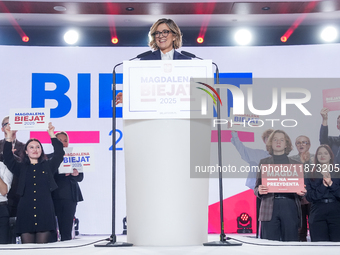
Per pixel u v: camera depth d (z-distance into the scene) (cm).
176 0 552
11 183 453
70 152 447
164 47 285
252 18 612
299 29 638
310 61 620
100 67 620
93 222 586
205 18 611
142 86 236
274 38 639
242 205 588
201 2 555
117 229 584
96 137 604
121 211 588
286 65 620
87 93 613
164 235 231
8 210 443
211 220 589
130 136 240
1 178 443
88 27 632
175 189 233
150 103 235
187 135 237
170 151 234
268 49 624
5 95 606
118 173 593
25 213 371
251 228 581
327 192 392
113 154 264
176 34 288
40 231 372
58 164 402
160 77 236
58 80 614
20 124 394
